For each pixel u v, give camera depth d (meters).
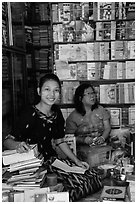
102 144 3.00
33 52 4.44
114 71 3.76
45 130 2.41
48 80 2.35
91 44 3.76
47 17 4.39
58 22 3.81
